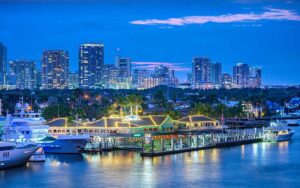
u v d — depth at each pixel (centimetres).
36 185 13662
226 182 14012
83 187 13412
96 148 19575
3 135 19700
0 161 15538
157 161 17438
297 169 15962
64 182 14000
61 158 18125
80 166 16362
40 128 19862
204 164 16875
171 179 14338
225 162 17312
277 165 16738
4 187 13488
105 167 16162
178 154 19350
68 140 19112
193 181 14112
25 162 16550
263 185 13700
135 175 14888
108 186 13488
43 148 18388
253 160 17825
